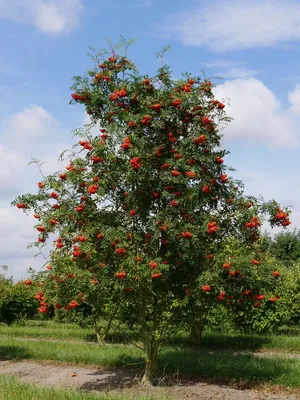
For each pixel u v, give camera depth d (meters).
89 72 8.95
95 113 8.96
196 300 8.16
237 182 8.77
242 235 8.76
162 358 10.46
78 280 8.24
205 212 8.52
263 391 8.23
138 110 8.65
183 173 8.14
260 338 14.16
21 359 11.80
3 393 7.16
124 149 8.14
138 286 8.16
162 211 8.01
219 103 8.65
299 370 8.91
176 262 8.23
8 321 22.20
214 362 9.78
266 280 8.58
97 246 8.09
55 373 10.10
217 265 8.00
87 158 8.55
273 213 8.71
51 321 24.23
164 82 8.70
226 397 7.83
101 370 10.34
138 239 8.03
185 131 8.70
